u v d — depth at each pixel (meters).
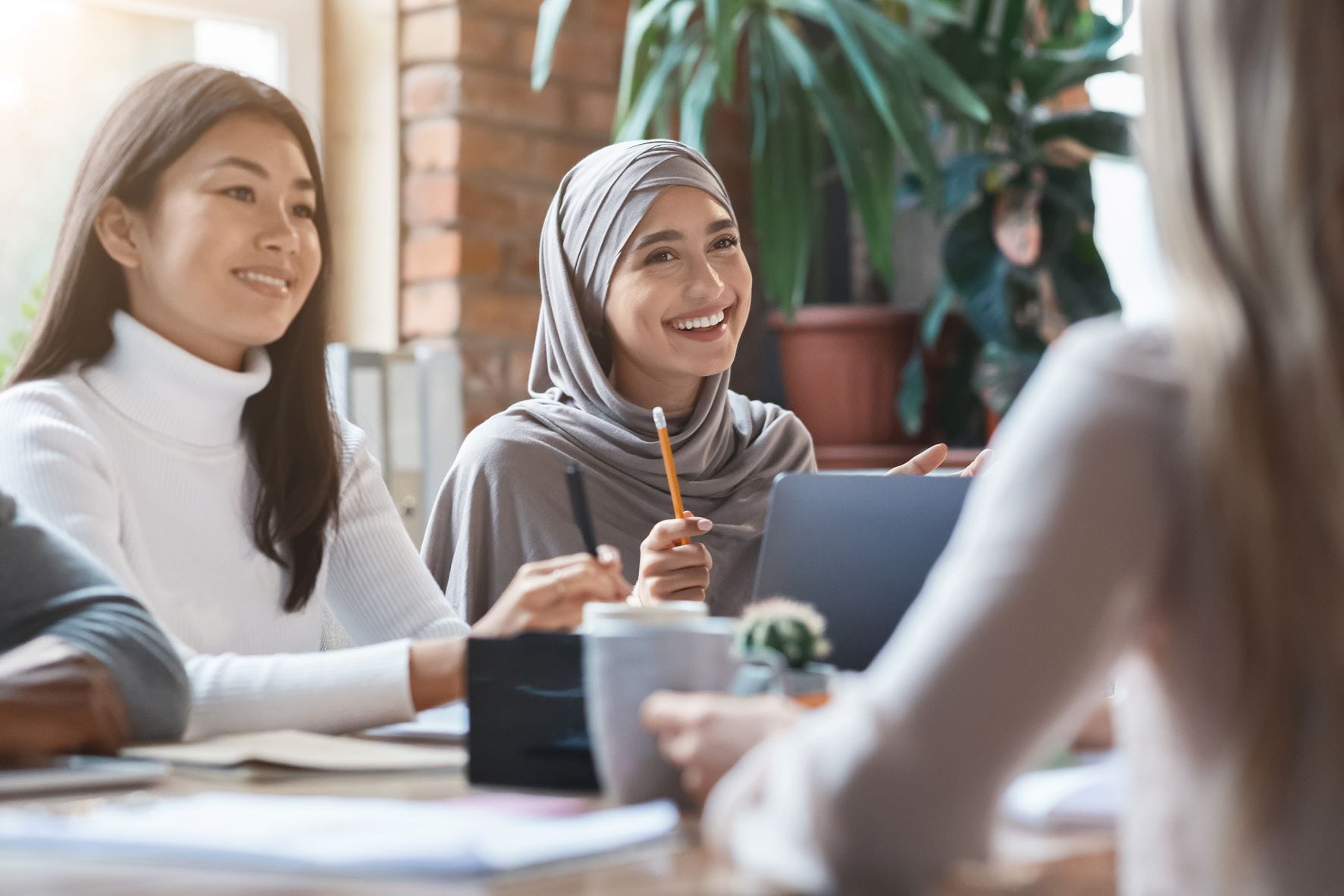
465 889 0.72
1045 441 0.71
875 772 0.69
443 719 1.35
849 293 3.58
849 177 2.96
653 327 2.24
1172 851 0.72
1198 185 0.71
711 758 0.87
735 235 2.30
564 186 2.39
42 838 0.81
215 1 3.07
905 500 1.44
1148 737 0.74
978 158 3.10
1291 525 0.67
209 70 1.67
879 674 0.72
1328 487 0.66
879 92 2.87
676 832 0.86
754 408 2.49
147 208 1.63
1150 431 0.70
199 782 1.07
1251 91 0.69
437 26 3.10
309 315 1.73
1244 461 0.67
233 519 1.67
